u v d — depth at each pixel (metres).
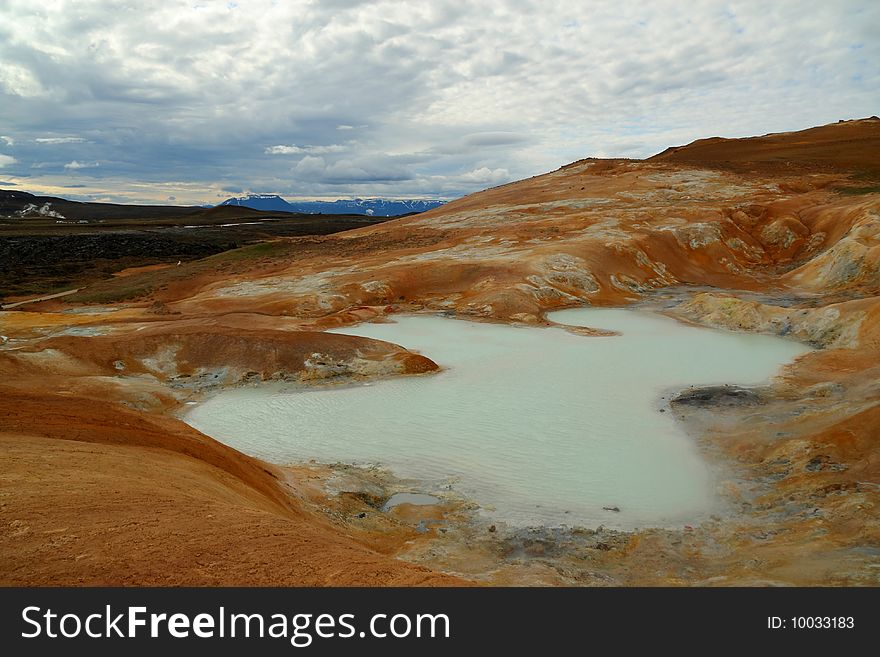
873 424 20.33
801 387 28.80
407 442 24.27
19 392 19.84
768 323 41.28
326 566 10.09
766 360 34.19
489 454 22.94
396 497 19.83
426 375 32.62
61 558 9.37
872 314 35.59
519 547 16.27
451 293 52.53
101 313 50.56
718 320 43.62
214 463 16.75
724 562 15.16
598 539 16.77
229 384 31.98
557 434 24.67
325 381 32.00
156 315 48.25
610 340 39.72
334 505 18.19
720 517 18.11
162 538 10.27
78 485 11.98
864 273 49.94
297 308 48.16
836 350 34.34
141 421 18.95
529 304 47.91
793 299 49.03
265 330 35.72
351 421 26.55
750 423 24.53
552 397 28.92
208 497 12.88
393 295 52.28
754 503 18.72
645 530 17.25
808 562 13.98
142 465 14.20
